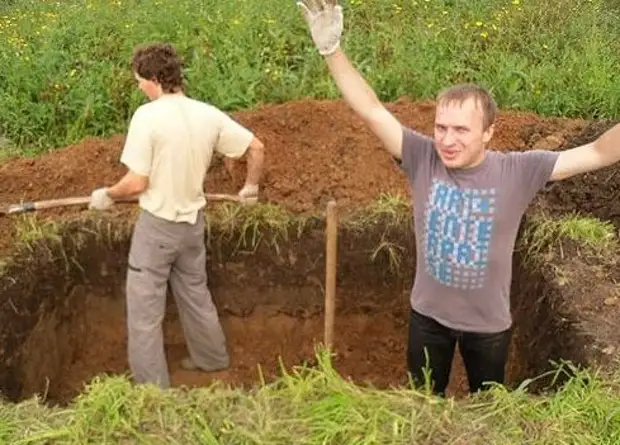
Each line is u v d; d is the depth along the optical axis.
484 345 3.33
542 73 6.61
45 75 6.46
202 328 4.66
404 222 4.93
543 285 4.29
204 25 7.08
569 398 3.15
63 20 7.79
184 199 4.16
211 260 4.96
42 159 5.40
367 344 5.15
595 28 7.50
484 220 3.04
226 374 5.00
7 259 4.51
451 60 6.88
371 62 6.67
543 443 2.93
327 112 5.63
